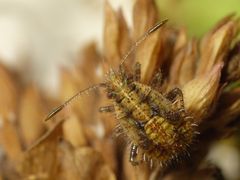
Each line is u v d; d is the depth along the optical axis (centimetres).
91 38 6
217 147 5
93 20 6
